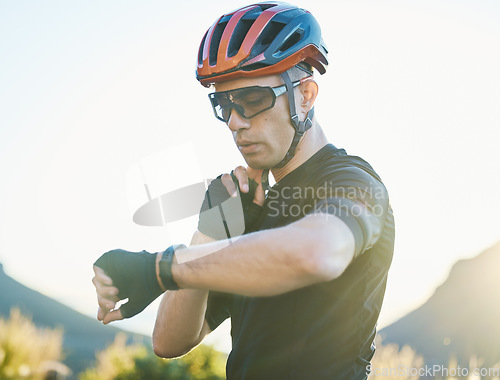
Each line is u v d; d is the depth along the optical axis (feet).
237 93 5.87
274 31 6.02
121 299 4.52
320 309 5.49
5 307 71.15
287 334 5.55
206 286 4.29
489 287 44.32
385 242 5.73
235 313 6.28
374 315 5.85
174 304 6.43
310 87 6.21
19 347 27.40
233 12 6.31
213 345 27.89
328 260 4.03
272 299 5.71
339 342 5.49
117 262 4.52
